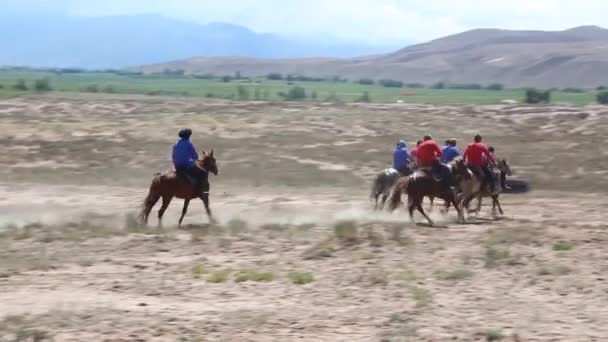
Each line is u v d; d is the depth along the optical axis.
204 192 25.12
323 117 63.62
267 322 13.52
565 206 33.22
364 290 15.95
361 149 50.00
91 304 14.89
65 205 32.03
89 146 48.41
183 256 19.98
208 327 13.23
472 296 15.33
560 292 15.62
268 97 130.88
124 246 21.20
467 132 59.28
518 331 12.86
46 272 18.05
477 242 21.34
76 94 102.88
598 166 43.53
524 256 19.03
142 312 14.27
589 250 19.81
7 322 13.39
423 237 22.25
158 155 46.56
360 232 22.58
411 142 53.62
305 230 23.70
